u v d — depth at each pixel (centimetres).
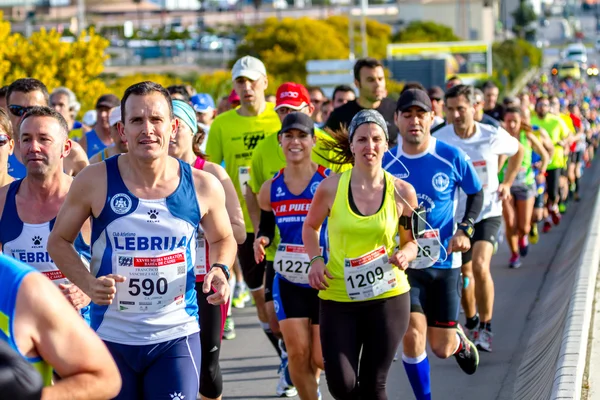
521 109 3266
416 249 1409
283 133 1585
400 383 1856
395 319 1373
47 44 5688
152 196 1114
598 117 7850
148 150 1086
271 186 1606
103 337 1126
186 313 1144
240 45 13050
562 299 2202
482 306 2066
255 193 1905
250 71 2173
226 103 3303
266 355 2119
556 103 4628
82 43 5775
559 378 1388
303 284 1527
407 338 1543
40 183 1279
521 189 3142
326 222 1580
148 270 1114
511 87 13288
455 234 1612
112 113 1852
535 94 9831
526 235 3197
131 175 1118
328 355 1359
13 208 1286
